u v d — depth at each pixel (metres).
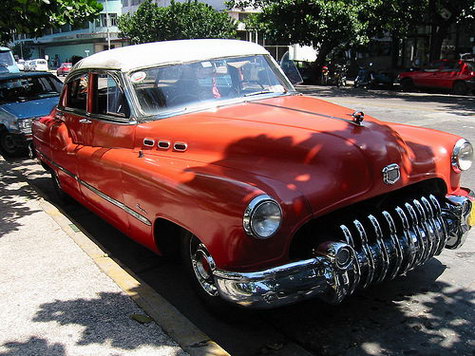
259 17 29.31
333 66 30.23
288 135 3.42
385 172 3.26
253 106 4.18
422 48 30.50
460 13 23.38
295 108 4.07
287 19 27.75
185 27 36.69
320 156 3.20
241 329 3.41
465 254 4.52
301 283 2.87
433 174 3.62
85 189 4.87
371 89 25.47
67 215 5.86
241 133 3.56
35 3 7.18
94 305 3.57
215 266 3.01
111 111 4.42
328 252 2.91
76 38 61.19
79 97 5.12
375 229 3.13
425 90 23.33
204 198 3.03
